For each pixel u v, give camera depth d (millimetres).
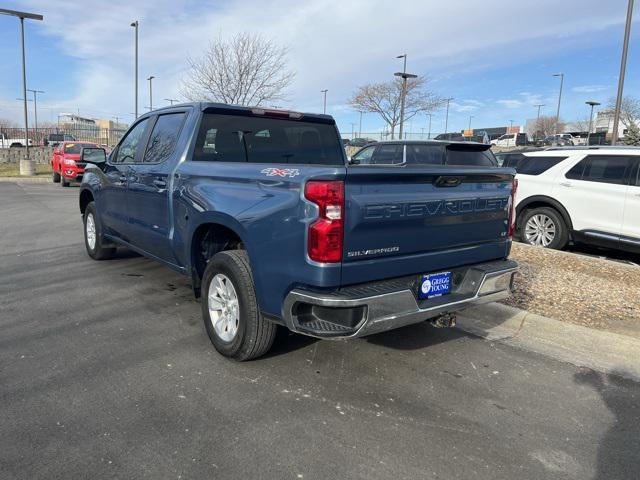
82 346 4250
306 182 3168
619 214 8031
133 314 5043
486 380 3865
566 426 3271
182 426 3105
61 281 6160
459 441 3061
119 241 6320
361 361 4113
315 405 3410
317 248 3125
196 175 4266
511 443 3061
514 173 4180
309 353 4223
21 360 3957
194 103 4852
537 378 3926
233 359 4020
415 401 3518
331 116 5617
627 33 16141
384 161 11133
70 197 16734
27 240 8812
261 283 3535
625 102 45312
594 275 6719
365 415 3311
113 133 44312
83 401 3363
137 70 28375
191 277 4496
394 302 3332
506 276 4113
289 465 2770
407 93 34062
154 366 3904
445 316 3834
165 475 2650
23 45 26844
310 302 3188
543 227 8875
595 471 2820
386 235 3359
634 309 5383
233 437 3010
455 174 3656
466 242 3924
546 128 70438
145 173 5152
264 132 5133
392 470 2762
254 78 19047
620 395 3701
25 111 27984
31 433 2982
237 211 3678
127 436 2984
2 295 5590
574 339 4582
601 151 8359
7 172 27562
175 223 4625
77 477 2611
